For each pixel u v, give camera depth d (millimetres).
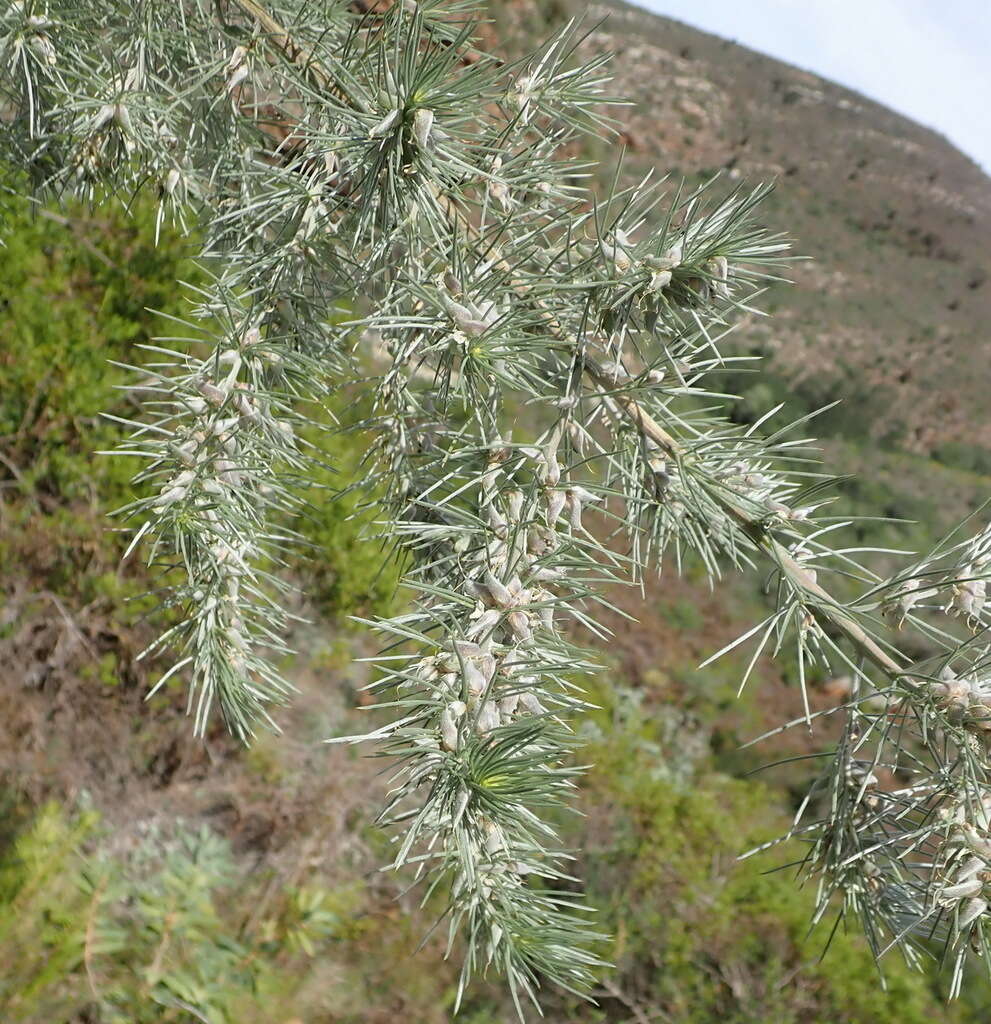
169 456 1384
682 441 1240
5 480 4207
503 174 1420
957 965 1027
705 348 1226
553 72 1509
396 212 1258
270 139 1723
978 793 1034
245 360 1427
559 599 1059
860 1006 4520
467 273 1223
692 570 10250
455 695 958
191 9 1689
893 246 29281
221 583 1463
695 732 7797
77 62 1641
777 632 1138
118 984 3326
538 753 999
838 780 1137
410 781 972
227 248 1665
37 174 1836
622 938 4430
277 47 1562
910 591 1132
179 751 4254
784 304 23438
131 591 4199
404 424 1468
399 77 1181
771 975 4504
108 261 4164
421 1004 3887
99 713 4105
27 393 4141
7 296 4055
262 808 4223
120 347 4348
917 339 24984
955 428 22953
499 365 1186
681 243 1141
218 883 3799
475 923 957
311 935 3916
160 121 1675
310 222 1382
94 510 4168
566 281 1232
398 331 1396
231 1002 3490
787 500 1285
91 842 3844
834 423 20750
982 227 31453
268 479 1474
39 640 4070
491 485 1147
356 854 4305
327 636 4750
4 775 3830
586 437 1180
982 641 1097
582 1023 4258
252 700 1501
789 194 28156
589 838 4727
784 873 5109
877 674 1152
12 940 3166
